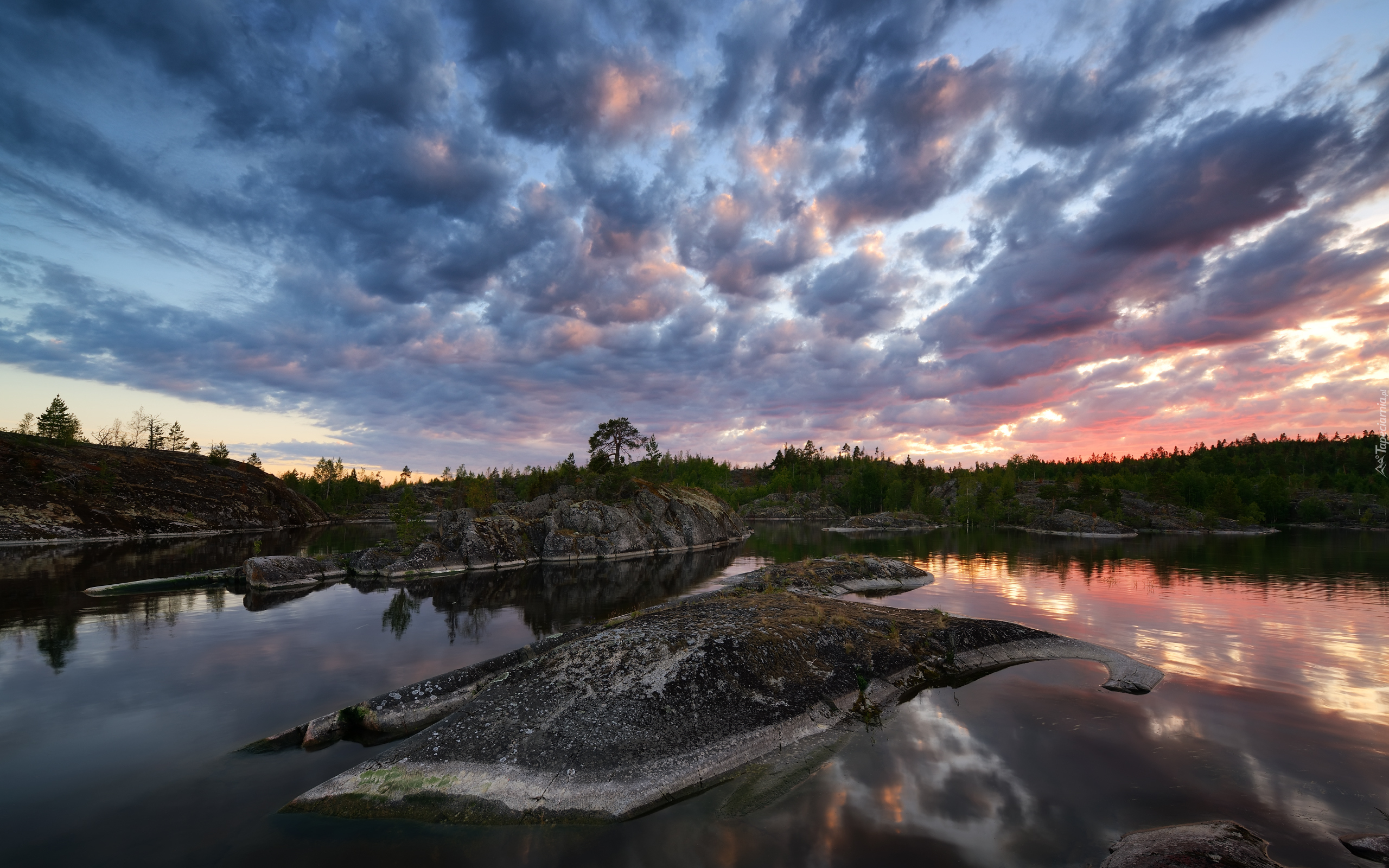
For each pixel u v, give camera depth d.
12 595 32.84
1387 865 8.27
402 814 9.98
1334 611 26.77
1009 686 16.61
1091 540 75.75
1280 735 13.03
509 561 51.25
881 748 12.67
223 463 121.94
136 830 9.67
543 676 13.43
